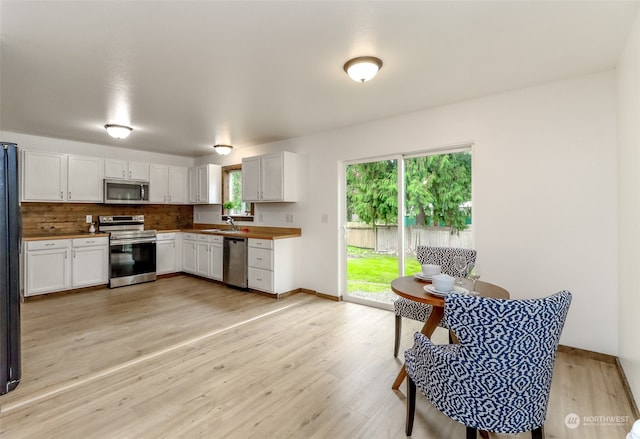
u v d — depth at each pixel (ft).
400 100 10.23
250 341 9.38
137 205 18.47
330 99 10.12
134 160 18.02
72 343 9.18
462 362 4.39
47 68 7.91
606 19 5.98
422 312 7.89
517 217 9.37
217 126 13.20
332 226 13.85
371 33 6.44
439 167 11.35
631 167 6.50
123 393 6.72
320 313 11.98
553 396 6.66
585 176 8.39
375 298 12.88
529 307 3.98
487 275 9.84
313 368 7.80
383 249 12.69
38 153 14.19
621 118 7.39
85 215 16.37
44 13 5.71
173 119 12.15
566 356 8.54
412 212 11.97
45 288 13.69
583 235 8.44
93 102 10.32
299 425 5.75
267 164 14.99
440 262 9.09
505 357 4.14
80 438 5.39
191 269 18.24
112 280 15.70
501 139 9.63
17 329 6.90
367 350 8.81
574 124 8.54
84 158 15.57
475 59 7.53
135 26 6.17
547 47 7.00
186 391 6.79
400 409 6.27
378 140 12.34
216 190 18.74
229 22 6.05
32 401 6.42
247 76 8.43
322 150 14.12
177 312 12.01
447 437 5.48
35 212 14.84
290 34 6.47
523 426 4.38
